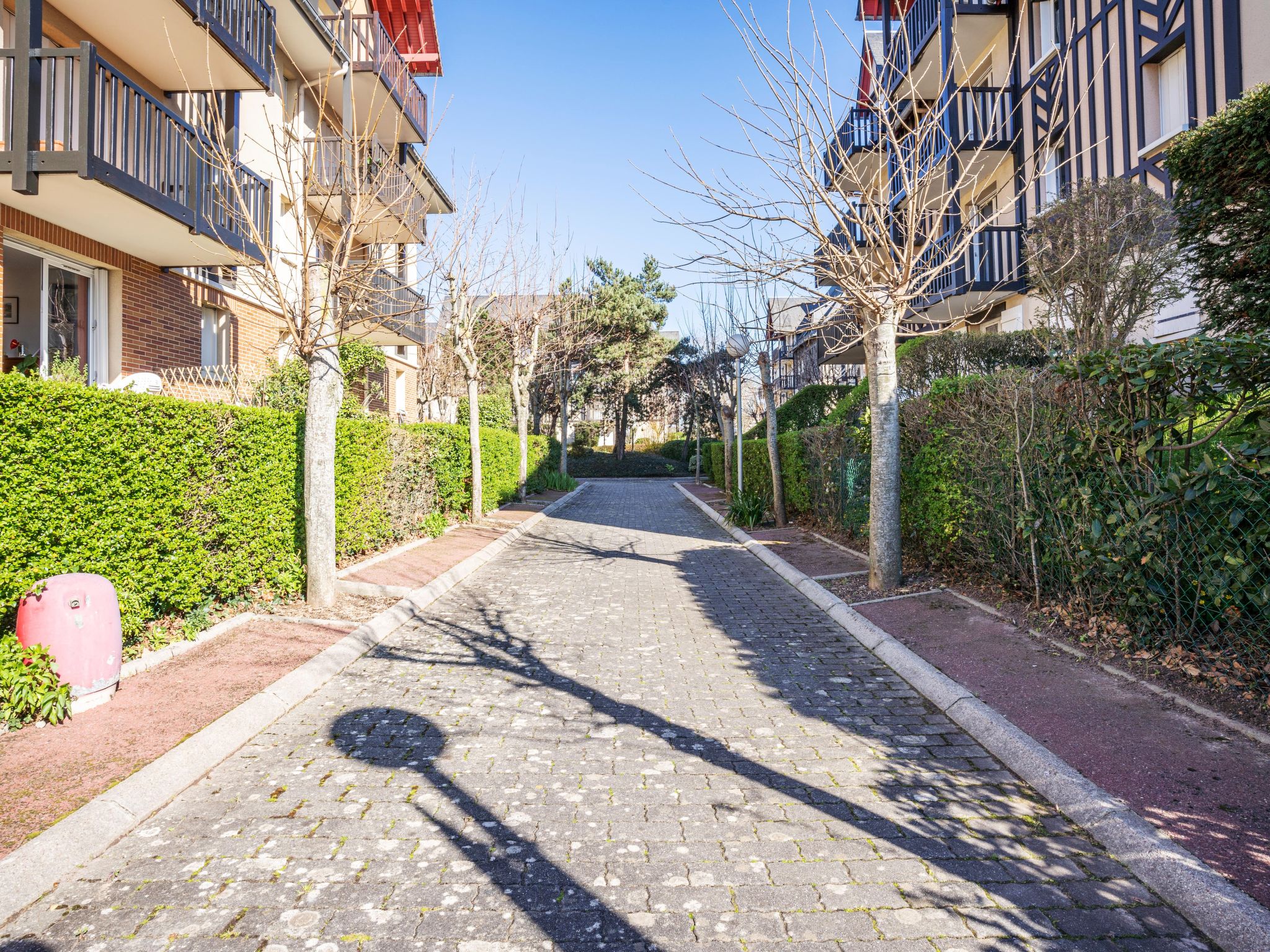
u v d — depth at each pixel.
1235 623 4.42
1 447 4.61
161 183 9.47
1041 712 4.51
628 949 2.59
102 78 8.28
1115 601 5.41
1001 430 6.74
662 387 51.16
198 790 3.87
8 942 2.64
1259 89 6.98
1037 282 10.30
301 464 8.30
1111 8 13.12
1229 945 2.53
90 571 5.24
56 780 3.72
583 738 4.57
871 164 11.09
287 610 7.54
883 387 8.27
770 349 16.36
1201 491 4.43
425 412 27.67
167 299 11.98
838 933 2.66
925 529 8.66
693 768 4.11
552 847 3.29
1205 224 7.79
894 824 3.46
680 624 7.62
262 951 2.59
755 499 16.09
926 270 8.55
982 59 15.26
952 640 6.17
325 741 4.54
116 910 2.83
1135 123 12.64
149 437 5.79
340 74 16.34
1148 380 4.80
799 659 6.28
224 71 11.55
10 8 9.04
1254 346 4.04
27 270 9.82
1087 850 3.20
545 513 20.50
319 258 10.38
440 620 7.82
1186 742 3.88
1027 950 2.55
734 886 2.97
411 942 2.64
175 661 5.79
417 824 3.50
